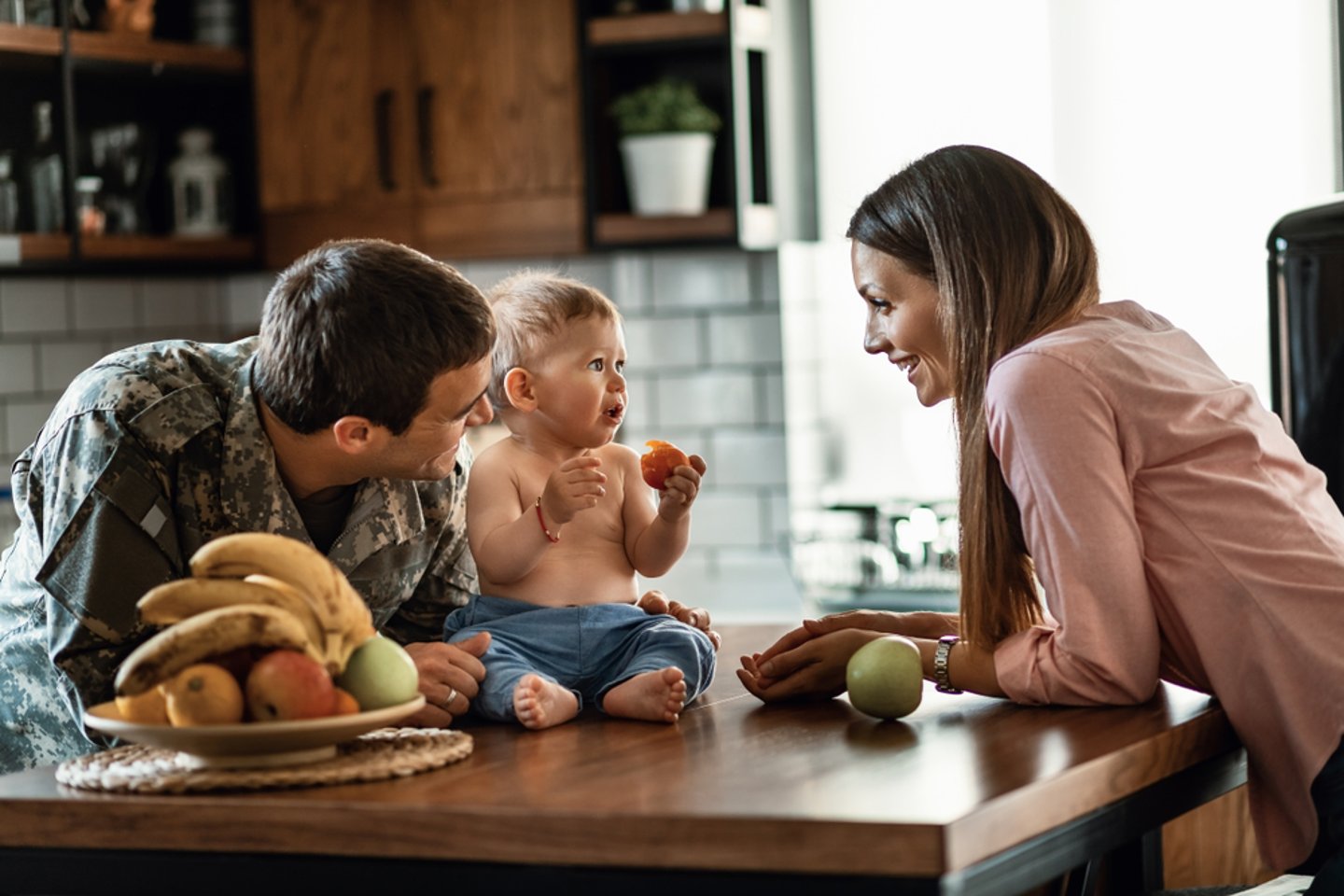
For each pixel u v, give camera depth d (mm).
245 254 4031
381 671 1436
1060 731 1539
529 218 3967
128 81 3791
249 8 4012
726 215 3822
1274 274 2416
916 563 3795
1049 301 1756
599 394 1815
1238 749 1691
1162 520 1664
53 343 4062
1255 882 2264
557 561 1808
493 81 3973
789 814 1239
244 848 1354
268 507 1798
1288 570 1637
